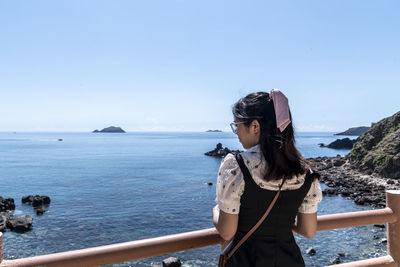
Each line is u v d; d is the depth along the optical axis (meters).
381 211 2.53
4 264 1.57
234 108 1.75
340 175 38.19
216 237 1.98
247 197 1.54
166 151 110.38
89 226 19.81
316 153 91.56
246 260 1.57
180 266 13.14
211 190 33.00
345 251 14.66
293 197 1.61
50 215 22.73
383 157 36.62
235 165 1.56
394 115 44.03
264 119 1.59
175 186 35.94
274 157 1.52
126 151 112.00
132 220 21.27
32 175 47.12
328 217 2.34
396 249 2.57
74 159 77.94
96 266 1.72
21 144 177.25
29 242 16.67
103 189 34.38
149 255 1.82
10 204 24.70
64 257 1.67
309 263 13.40
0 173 49.69
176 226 19.92
